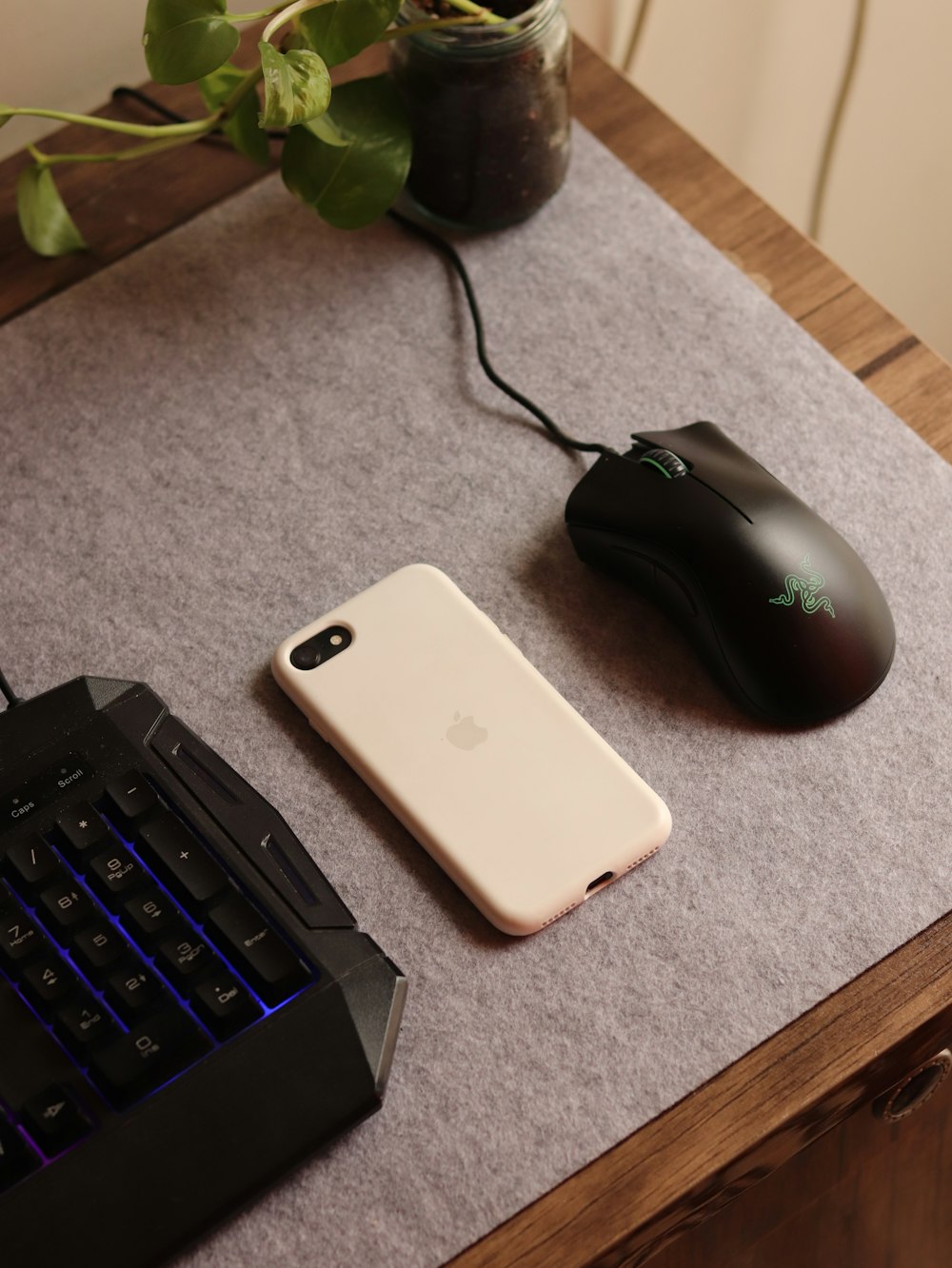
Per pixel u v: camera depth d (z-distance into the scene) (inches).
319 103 22.1
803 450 24.1
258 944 19.4
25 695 22.5
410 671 21.9
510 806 20.8
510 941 20.5
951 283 45.1
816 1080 19.6
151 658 22.7
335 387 25.1
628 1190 19.0
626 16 36.7
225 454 24.5
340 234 26.7
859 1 37.2
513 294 25.9
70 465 24.5
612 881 20.9
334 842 21.2
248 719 22.2
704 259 26.1
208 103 25.8
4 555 23.7
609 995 20.1
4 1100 18.8
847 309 25.7
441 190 25.7
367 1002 19.5
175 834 20.1
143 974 19.3
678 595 22.0
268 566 23.5
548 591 23.1
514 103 24.2
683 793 21.4
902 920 20.5
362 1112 19.0
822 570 21.5
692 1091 19.6
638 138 27.7
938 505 23.5
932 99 40.1
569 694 22.3
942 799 21.3
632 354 25.1
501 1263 18.6
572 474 24.1
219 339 25.7
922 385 24.9
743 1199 25.9
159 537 23.8
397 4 22.7
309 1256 18.7
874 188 42.9
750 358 25.0
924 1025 20.1
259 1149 18.7
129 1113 18.7
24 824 20.2
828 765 21.6
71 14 27.6
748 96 40.3
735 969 20.3
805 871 20.9
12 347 25.7
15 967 19.4
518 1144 19.3
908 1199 26.6
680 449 22.6
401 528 23.7
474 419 24.7
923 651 22.3
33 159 28.0
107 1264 18.2
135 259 26.6
